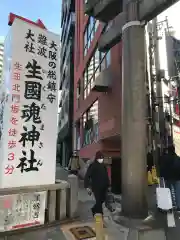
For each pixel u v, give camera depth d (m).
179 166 6.77
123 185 6.37
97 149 11.85
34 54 5.93
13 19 5.71
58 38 6.47
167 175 6.88
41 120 5.84
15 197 5.06
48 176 5.78
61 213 5.76
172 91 16.53
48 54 6.20
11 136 5.32
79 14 21.56
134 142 6.33
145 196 6.16
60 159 39.62
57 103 6.19
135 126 6.38
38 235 4.70
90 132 14.73
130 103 6.51
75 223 5.51
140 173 6.21
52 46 6.31
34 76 5.85
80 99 19.05
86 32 17.91
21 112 5.54
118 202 7.79
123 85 6.79
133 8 6.93
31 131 5.64
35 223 5.24
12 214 4.98
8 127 5.30
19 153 5.40
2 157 5.28
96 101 13.47
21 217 5.08
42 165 5.72
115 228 5.19
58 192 5.89
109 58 11.34
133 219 5.74
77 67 21.78
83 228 5.12
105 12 9.14
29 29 5.91
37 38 6.03
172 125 16.20
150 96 13.84
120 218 5.86
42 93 5.95
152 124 13.27
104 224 5.47
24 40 5.79
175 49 16.38
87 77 16.98
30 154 5.56
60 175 17.09
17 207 5.05
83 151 15.98
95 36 14.23
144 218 5.86
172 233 4.82
